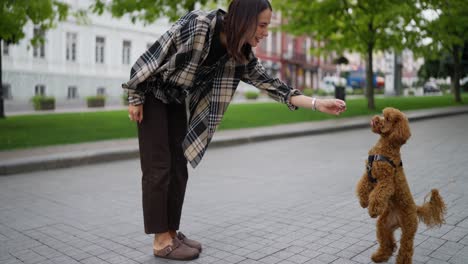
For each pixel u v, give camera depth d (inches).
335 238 139.3
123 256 128.1
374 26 775.1
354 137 455.2
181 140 128.3
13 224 164.9
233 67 117.6
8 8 498.0
